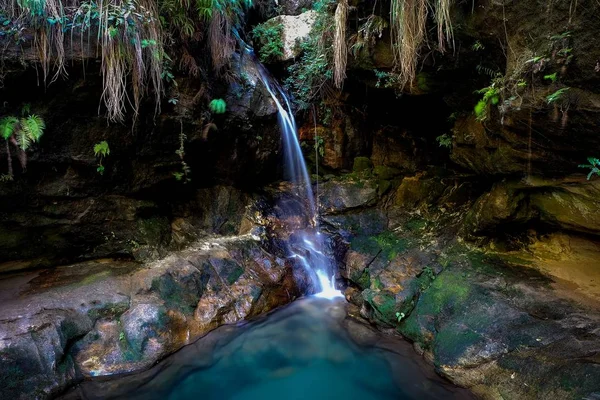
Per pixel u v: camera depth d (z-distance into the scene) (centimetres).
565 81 315
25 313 408
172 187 611
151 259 544
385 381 442
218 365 464
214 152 653
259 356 488
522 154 432
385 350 487
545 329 393
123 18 425
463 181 681
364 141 827
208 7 528
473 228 567
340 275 659
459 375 407
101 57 433
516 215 514
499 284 477
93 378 402
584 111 316
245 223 689
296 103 807
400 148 794
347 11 539
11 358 359
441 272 534
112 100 458
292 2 855
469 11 389
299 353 495
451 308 475
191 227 633
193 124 577
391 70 543
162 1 485
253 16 842
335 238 701
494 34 374
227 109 642
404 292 529
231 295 545
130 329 441
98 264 534
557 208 486
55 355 383
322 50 650
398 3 440
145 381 417
